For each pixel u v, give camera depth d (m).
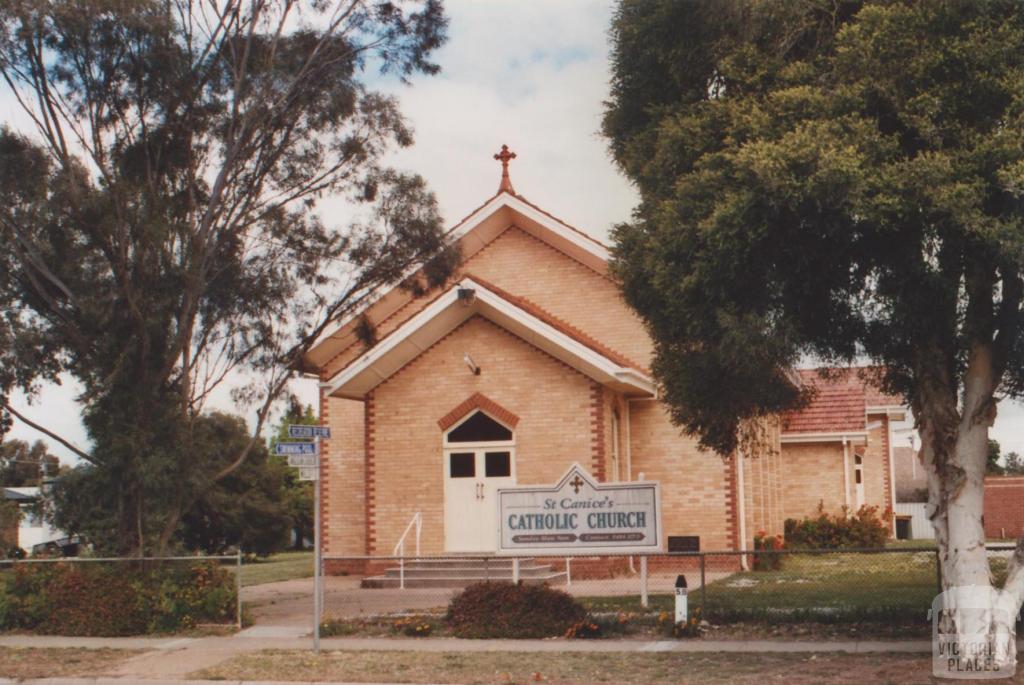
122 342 18.78
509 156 29.06
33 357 18.75
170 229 18.88
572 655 14.84
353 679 13.59
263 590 25.64
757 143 12.93
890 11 13.01
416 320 25.20
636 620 17.02
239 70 20.44
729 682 12.54
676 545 26.86
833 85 13.72
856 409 37.06
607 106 16.64
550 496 18.52
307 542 66.19
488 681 13.23
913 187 12.24
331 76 20.86
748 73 14.50
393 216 21.12
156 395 19.02
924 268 12.87
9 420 19.56
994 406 13.81
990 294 13.45
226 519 44.84
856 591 20.44
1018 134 12.20
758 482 31.14
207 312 20.17
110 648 16.84
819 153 12.28
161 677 14.16
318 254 20.75
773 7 14.08
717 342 14.40
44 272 18.47
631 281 16.06
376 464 26.11
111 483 19.02
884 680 12.27
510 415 25.33
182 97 19.91
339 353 29.91
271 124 20.66
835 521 34.78
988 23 12.79
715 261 13.20
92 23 18.73
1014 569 13.43
